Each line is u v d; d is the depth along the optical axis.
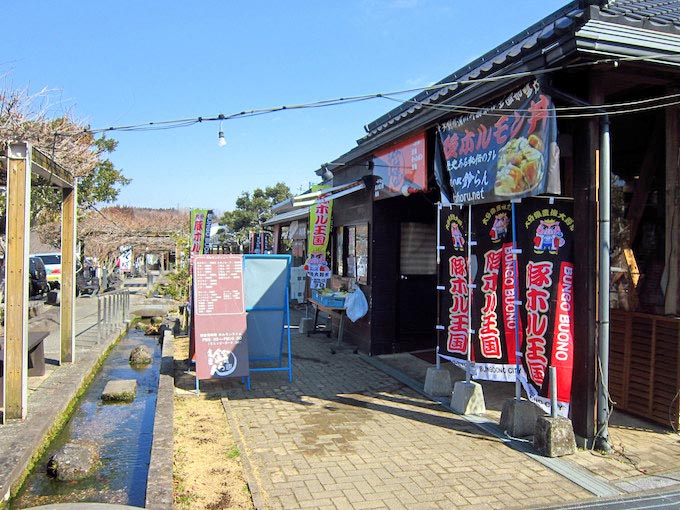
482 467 4.61
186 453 4.76
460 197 6.14
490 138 5.61
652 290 6.01
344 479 4.34
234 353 6.97
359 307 9.24
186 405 6.32
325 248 11.03
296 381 7.47
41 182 9.89
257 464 4.62
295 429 5.53
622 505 3.96
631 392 5.93
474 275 5.98
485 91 5.47
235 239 32.97
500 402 6.56
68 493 4.40
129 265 36.34
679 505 3.97
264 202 36.59
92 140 12.42
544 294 5.12
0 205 10.27
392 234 9.16
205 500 3.88
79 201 17.31
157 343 11.41
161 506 3.57
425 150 7.21
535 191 4.92
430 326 9.48
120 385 7.28
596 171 4.94
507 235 5.71
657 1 6.35
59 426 5.96
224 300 7.11
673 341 5.48
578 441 5.04
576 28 4.30
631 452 4.97
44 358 8.09
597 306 4.98
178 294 16.73
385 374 7.87
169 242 24.56
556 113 4.93
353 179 10.24
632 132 6.41
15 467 4.39
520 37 6.40
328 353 9.28
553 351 5.05
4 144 8.29
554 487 4.25
